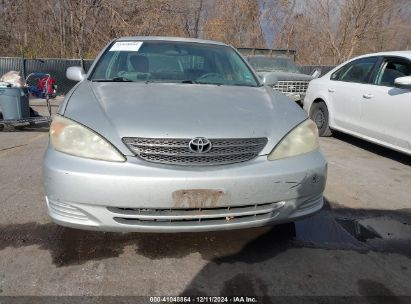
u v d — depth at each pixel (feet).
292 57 35.88
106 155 7.14
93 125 7.41
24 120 20.27
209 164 7.27
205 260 8.16
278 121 8.18
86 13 59.88
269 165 7.52
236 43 73.87
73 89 9.52
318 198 8.44
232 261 8.18
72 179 7.01
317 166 8.02
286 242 9.05
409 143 15.10
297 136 8.09
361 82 18.25
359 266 8.21
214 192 7.11
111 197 6.98
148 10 63.21
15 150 16.28
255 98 9.37
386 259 8.54
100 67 11.04
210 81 10.92
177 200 7.02
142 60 11.34
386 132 16.25
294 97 26.91
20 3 58.59
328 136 21.24
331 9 70.95
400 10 69.26
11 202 10.63
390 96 15.99
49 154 7.45
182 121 7.55
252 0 72.79
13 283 7.18
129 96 8.70
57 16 60.49
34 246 8.44
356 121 18.15
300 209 8.10
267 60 32.94
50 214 7.56
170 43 12.32
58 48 60.03
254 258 8.32
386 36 70.28
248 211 7.52
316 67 47.37
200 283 7.42
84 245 8.53
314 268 8.06
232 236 9.15
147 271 7.70
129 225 7.24
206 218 7.34
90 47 61.41
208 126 7.52
